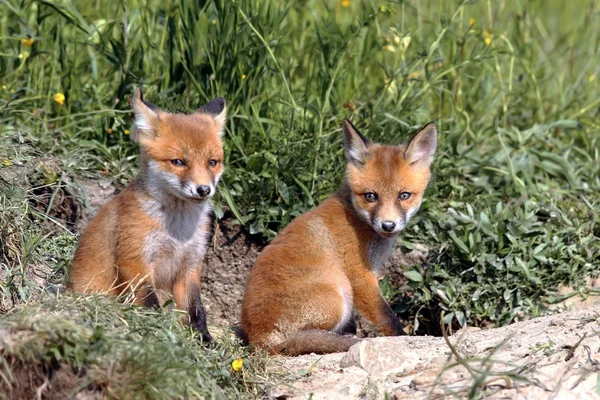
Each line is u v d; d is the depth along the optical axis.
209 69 12.87
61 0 13.97
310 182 12.39
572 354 7.70
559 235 11.78
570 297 11.15
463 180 13.30
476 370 7.30
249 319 9.98
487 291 11.32
